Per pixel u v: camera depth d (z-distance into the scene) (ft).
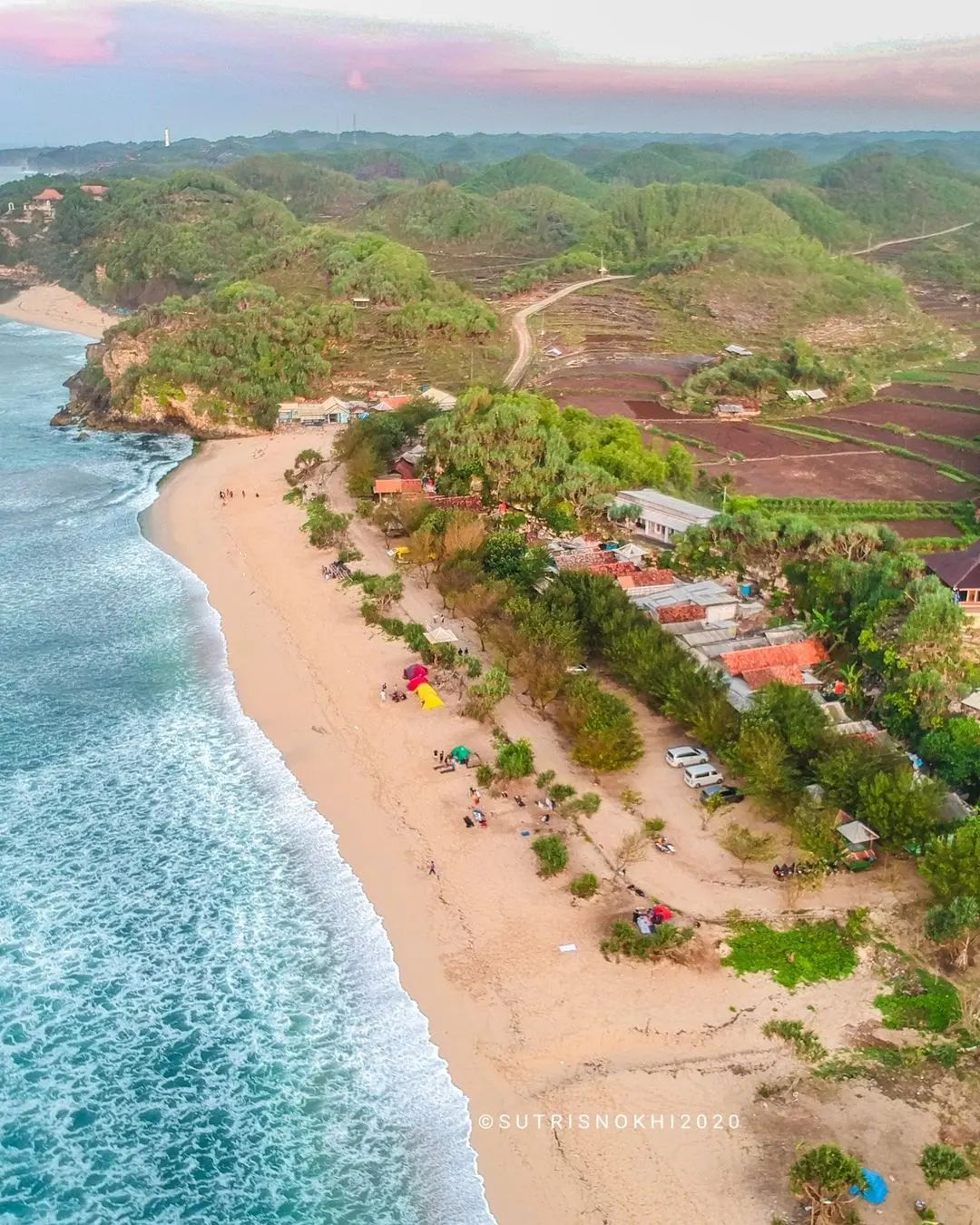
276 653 383.45
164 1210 179.22
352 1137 191.01
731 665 340.39
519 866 260.83
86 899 252.21
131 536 513.04
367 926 243.40
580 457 551.59
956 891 229.86
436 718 332.60
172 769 308.19
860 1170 171.22
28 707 343.05
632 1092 196.13
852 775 266.36
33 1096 200.64
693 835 270.26
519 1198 177.99
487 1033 211.41
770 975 222.69
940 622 322.14
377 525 512.63
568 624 351.25
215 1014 219.00
